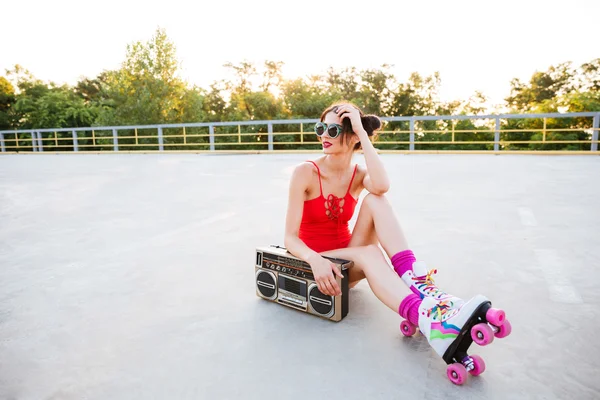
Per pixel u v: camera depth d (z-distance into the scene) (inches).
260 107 979.3
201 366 48.5
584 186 170.1
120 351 52.4
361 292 68.8
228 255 90.7
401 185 185.3
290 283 62.1
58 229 119.3
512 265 79.2
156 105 895.1
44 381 46.6
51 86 1205.7
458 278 73.3
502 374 45.7
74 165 351.9
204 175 246.7
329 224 63.9
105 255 92.9
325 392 43.1
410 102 960.3
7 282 77.2
